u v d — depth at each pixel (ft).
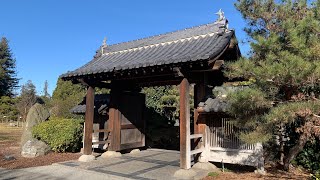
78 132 37.40
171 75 28.35
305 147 26.23
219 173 24.12
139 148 38.60
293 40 16.26
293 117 16.34
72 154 35.27
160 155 34.24
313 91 18.93
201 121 27.66
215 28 28.76
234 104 19.84
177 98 52.95
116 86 34.81
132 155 34.27
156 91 55.57
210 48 24.39
